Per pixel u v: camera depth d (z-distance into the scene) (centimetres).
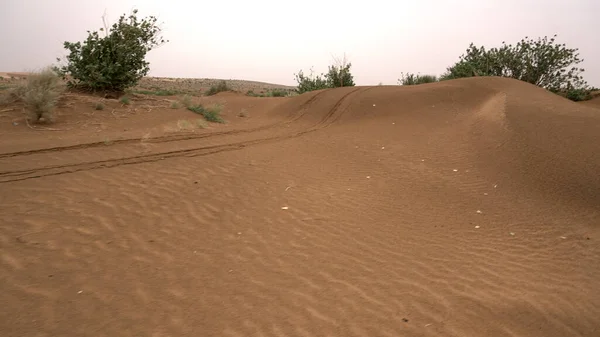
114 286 399
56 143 876
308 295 420
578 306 441
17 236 464
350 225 623
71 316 347
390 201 749
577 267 546
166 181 711
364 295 428
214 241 524
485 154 1074
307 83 3091
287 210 657
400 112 1719
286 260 494
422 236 610
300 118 1717
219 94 3178
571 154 1045
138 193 640
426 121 1531
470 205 764
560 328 397
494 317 404
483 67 2975
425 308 411
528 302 439
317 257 510
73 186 634
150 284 410
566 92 2895
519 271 518
